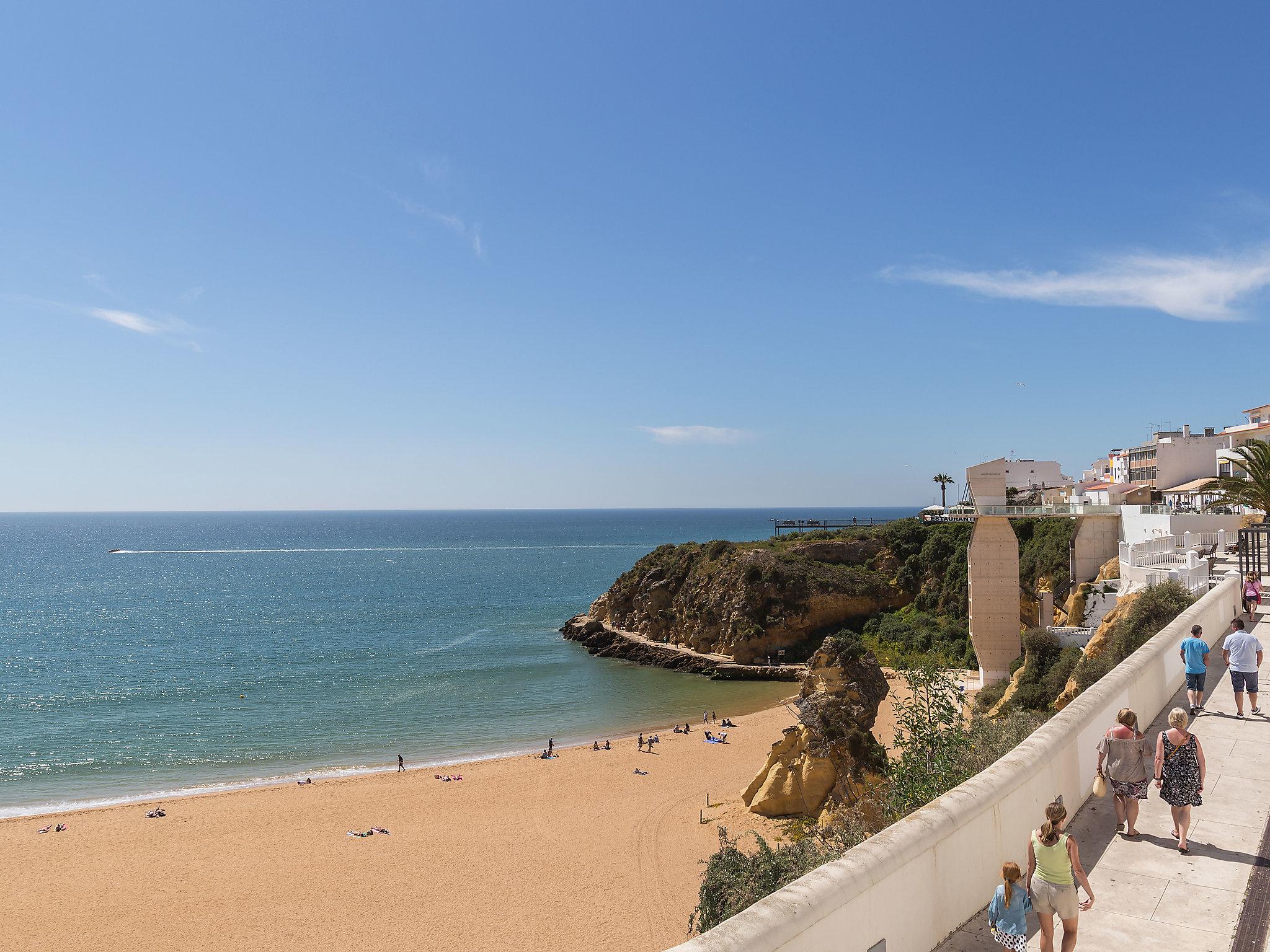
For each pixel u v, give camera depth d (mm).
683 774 50438
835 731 37656
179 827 43188
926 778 16906
